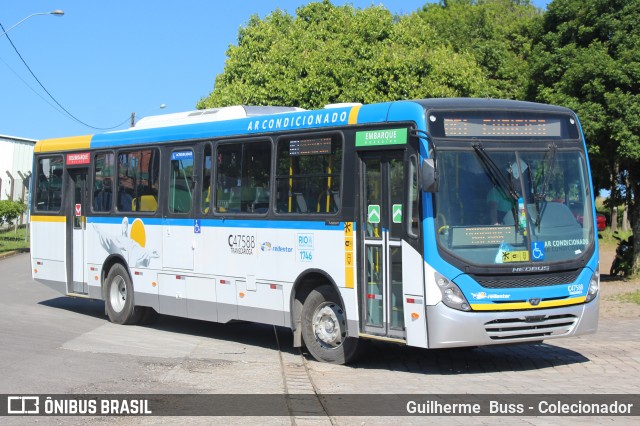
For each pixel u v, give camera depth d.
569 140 10.30
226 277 12.41
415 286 9.53
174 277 13.46
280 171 11.55
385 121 10.02
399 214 9.83
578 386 9.16
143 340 13.02
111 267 15.07
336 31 30.94
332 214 10.66
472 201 9.54
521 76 36.09
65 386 9.37
